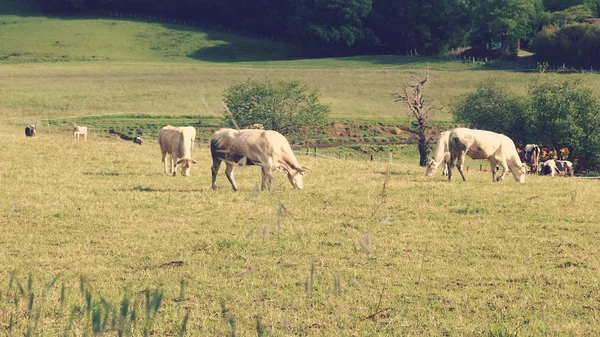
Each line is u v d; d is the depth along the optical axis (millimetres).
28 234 15602
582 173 52625
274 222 16438
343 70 91375
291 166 19828
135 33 121938
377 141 60156
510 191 20562
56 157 26828
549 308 10812
